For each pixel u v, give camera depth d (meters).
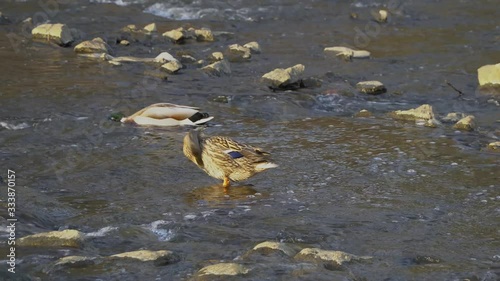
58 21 25.09
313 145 15.34
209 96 18.55
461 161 14.45
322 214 12.16
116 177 13.70
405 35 24.27
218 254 10.69
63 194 12.91
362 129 16.36
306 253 10.45
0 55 21.33
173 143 15.46
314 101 18.47
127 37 23.44
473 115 17.56
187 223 11.73
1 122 16.22
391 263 10.48
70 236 10.84
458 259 10.70
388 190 13.16
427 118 16.84
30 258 10.39
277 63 21.48
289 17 26.31
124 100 18.00
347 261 10.36
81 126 16.23
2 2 26.84
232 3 27.67
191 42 23.47
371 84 19.19
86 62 20.97
